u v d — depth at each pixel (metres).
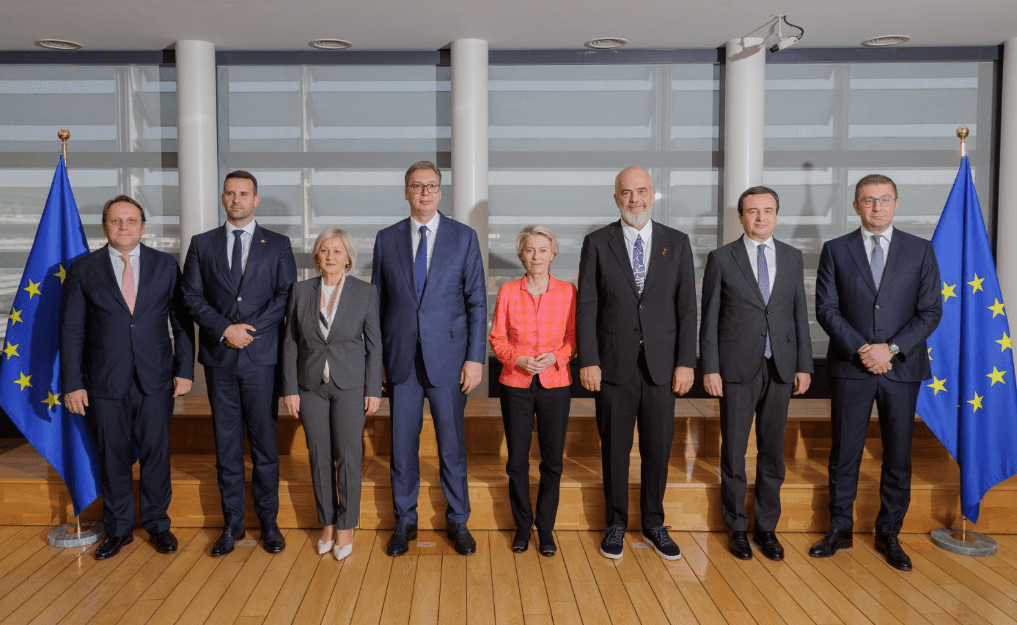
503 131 4.77
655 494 3.31
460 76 4.40
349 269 3.29
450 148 4.75
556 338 3.25
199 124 4.41
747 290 3.24
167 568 3.18
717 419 4.01
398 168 4.77
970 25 4.17
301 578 3.09
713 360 3.28
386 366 3.31
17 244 4.75
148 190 4.74
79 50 4.57
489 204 4.80
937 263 3.35
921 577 3.11
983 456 3.44
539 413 3.26
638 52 4.64
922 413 3.51
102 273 3.25
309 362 3.19
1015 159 4.39
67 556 3.32
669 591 2.98
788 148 4.75
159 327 3.31
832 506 3.38
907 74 4.69
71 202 3.56
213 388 3.31
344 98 4.74
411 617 2.78
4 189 4.73
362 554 3.33
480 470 3.80
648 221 3.25
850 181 4.75
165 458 3.36
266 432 3.34
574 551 3.37
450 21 4.08
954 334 3.51
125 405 3.27
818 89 4.71
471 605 2.87
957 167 4.70
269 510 3.39
